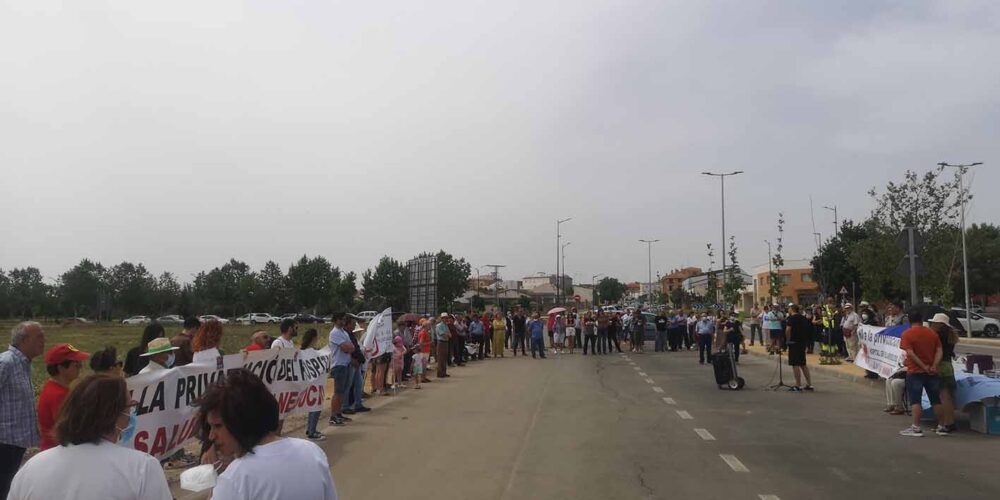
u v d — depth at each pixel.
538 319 28.30
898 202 38.69
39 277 97.12
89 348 33.66
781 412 12.81
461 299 110.88
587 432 10.82
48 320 89.12
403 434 10.80
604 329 30.89
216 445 2.88
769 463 8.59
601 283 172.50
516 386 17.55
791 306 16.41
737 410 13.09
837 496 7.06
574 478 7.89
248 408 2.79
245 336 42.66
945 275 37.06
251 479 2.66
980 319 41.19
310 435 10.49
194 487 3.49
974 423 10.69
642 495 7.15
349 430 11.23
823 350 21.53
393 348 16.42
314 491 2.76
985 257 56.34
